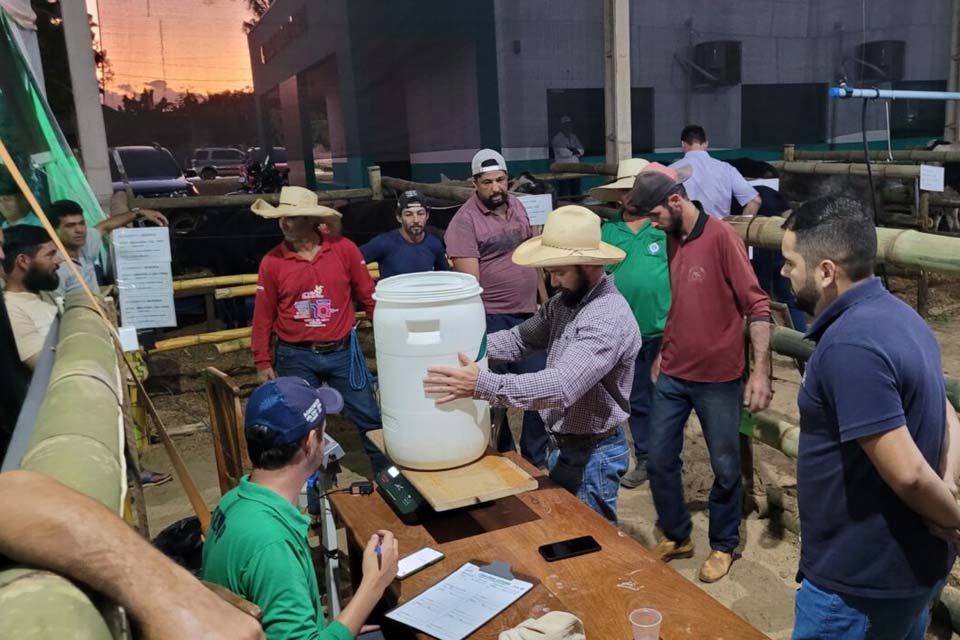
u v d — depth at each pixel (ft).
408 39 17.94
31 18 15.02
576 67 19.84
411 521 7.53
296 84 17.34
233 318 21.20
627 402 8.45
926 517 5.60
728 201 16.99
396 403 6.97
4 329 8.02
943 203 24.23
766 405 9.92
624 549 6.87
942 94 13.08
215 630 2.58
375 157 18.43
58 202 11.82
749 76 22.49
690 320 10.21
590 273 8.01
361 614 5.80
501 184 13.12
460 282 7.11
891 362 5.50
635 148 21.49
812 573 6.26
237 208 18.40
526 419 13.10
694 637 5.60
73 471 3.88
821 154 24.41
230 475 10.04
